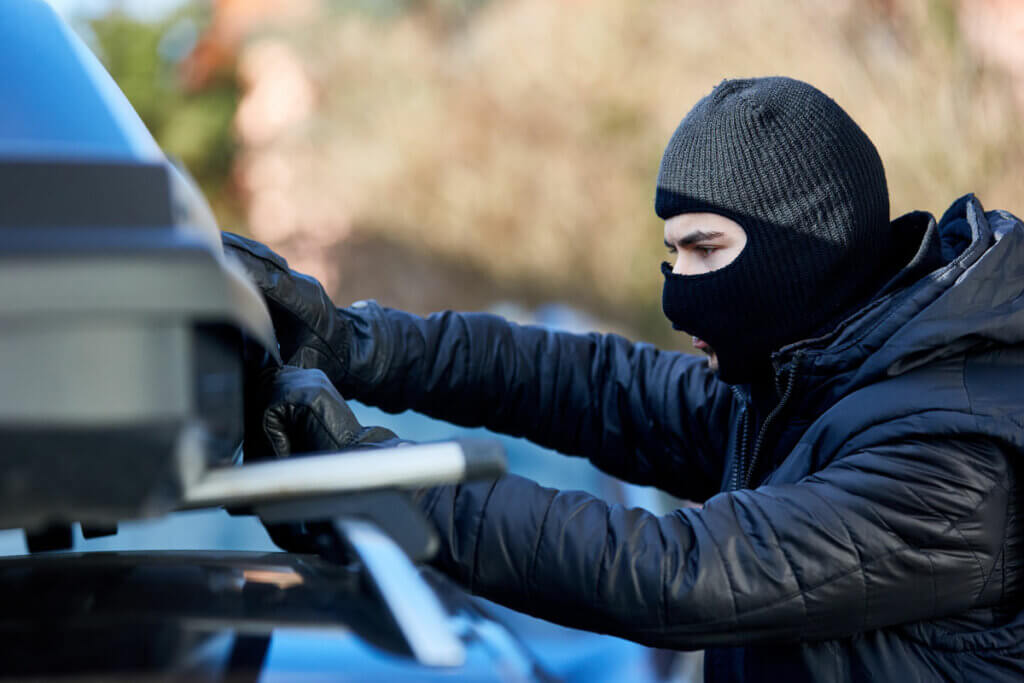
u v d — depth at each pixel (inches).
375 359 155.1
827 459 127.0
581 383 168.1
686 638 115.6
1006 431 119.0
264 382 106.1
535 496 116.4
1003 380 123.3
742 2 734.5
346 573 86.7
